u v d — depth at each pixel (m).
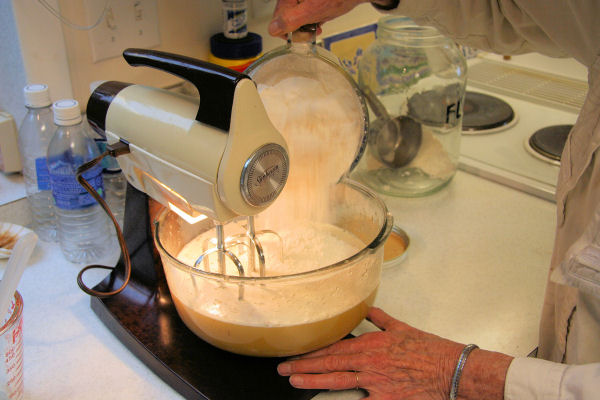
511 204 1.10
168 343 0.73
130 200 0.75
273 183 0.55
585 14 0.71
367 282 0.69
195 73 0.53
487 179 1.19
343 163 0.81
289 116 0.75
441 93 1.07
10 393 0.63
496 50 0.91
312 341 0.68
